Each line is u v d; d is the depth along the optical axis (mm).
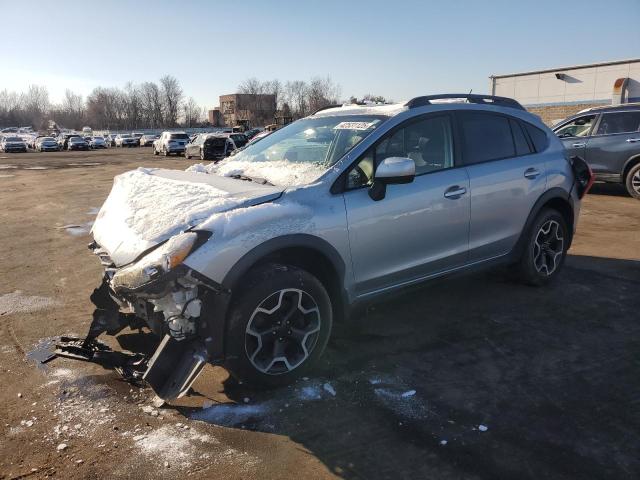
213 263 3086
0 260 7031
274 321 3410
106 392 3498
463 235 4449
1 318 4852
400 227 3961
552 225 5312
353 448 2895
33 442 2971
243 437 3002
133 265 3176
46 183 18328
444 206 4227
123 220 3635
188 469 2740
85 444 2951
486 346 4094
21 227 9484
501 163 4773
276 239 3309
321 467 2748
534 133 5215
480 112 4773
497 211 4680
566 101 28078
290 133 4742
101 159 36469
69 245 7914
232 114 121062
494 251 4785
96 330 3973
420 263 4184
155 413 3244
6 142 51875
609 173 11070
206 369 3811
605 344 4105
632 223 8547
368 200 3787
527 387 3496
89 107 128500
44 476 2691
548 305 4898
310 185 3641
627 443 2904
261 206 3373
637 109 10773
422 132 4281
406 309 4840
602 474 2662
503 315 4680
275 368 3439
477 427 3066
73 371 3791
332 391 3465
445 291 5289
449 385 3531
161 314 3355
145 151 51531
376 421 3137
